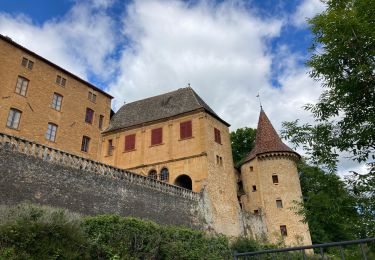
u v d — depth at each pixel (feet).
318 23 27.84
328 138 29.12
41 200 51.96
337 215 27.17
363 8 26.17
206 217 86.43
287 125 31.58
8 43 85.61
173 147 101.91
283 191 115.85
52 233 35.01
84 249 38.19
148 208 70.18
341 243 15.97
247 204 121.39
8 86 83.41
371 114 25.58
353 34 25.68
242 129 162.30
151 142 106.22
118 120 118.21
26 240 32.53
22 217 35.45
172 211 76.23
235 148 158.92
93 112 108.88
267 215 114.32
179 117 105.29
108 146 112.27
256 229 107.14
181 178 101.60
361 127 26.35
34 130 87.35
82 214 56.65
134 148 107.76
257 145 129.29
